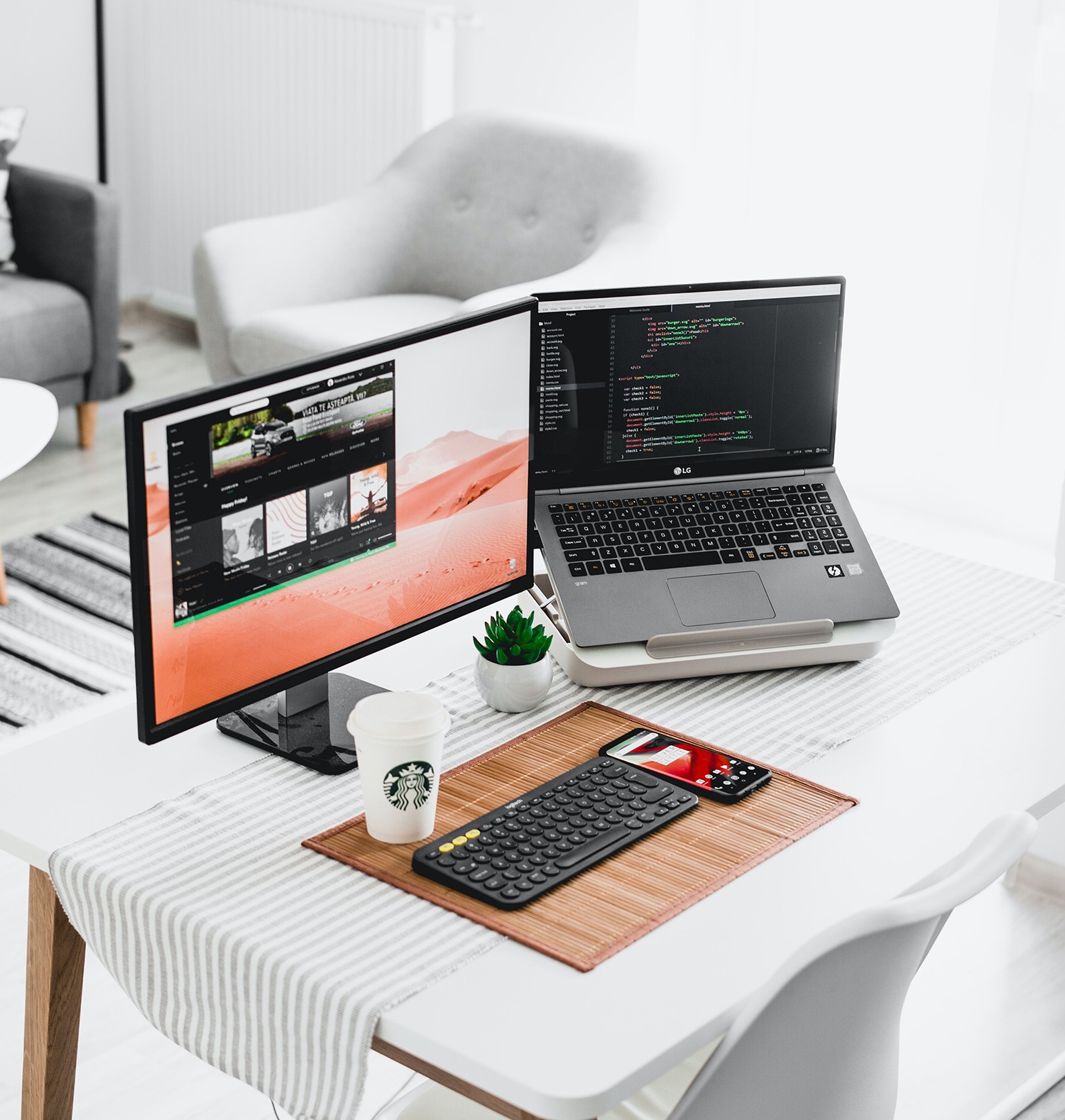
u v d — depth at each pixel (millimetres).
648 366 1784
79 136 4828
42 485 3836
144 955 1327
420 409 1543
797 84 3654
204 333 3584
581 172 3434
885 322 3686
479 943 1261
